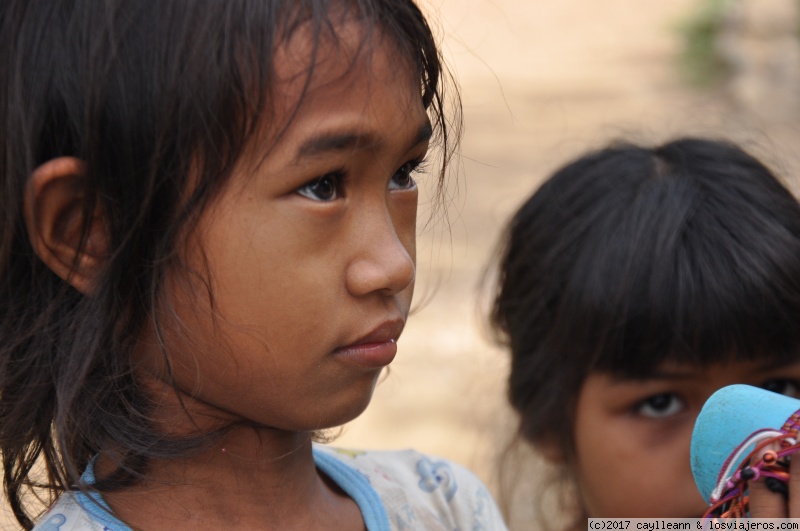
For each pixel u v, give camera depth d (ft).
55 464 7.84
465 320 34.04
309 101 6.73
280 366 6.90
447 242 39.83
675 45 75.10
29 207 6.91
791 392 11.87
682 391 11.84
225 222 6.75
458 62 76.79
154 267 6.89
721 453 7.57
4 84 7.16
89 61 6.86
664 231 11.93
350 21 6.95
